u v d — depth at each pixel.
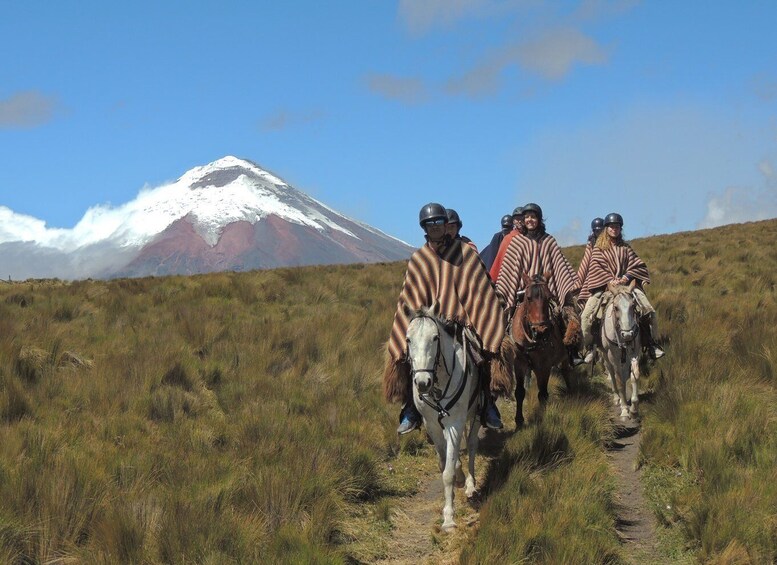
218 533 6.54
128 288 20.73
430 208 8.42
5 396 9.39
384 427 10.53
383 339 15.08
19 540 6.18
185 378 11.58
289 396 11.26
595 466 8.42
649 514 7.79
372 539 7.51
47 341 12.11
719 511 6.96
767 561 6.35
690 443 8.73
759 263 23.69
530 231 11.78
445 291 8.34
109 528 6.42
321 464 8.41
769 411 9.54
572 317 11.17
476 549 6.66
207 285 20.42
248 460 8.38
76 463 7.49
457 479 8.19
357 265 30.41
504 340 8.67
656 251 29.69
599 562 6.52
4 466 7.35
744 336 12.70
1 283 26.73
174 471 7.80
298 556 6.35
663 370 12.43
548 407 10.39
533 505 7.38
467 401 7.91
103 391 10.36
